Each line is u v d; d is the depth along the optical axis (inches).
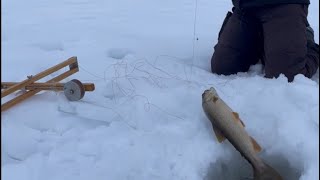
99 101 47.7
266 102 44.4
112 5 79.3
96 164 39.4
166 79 51.1
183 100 46.4
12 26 69.7
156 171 38.7
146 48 61.5
